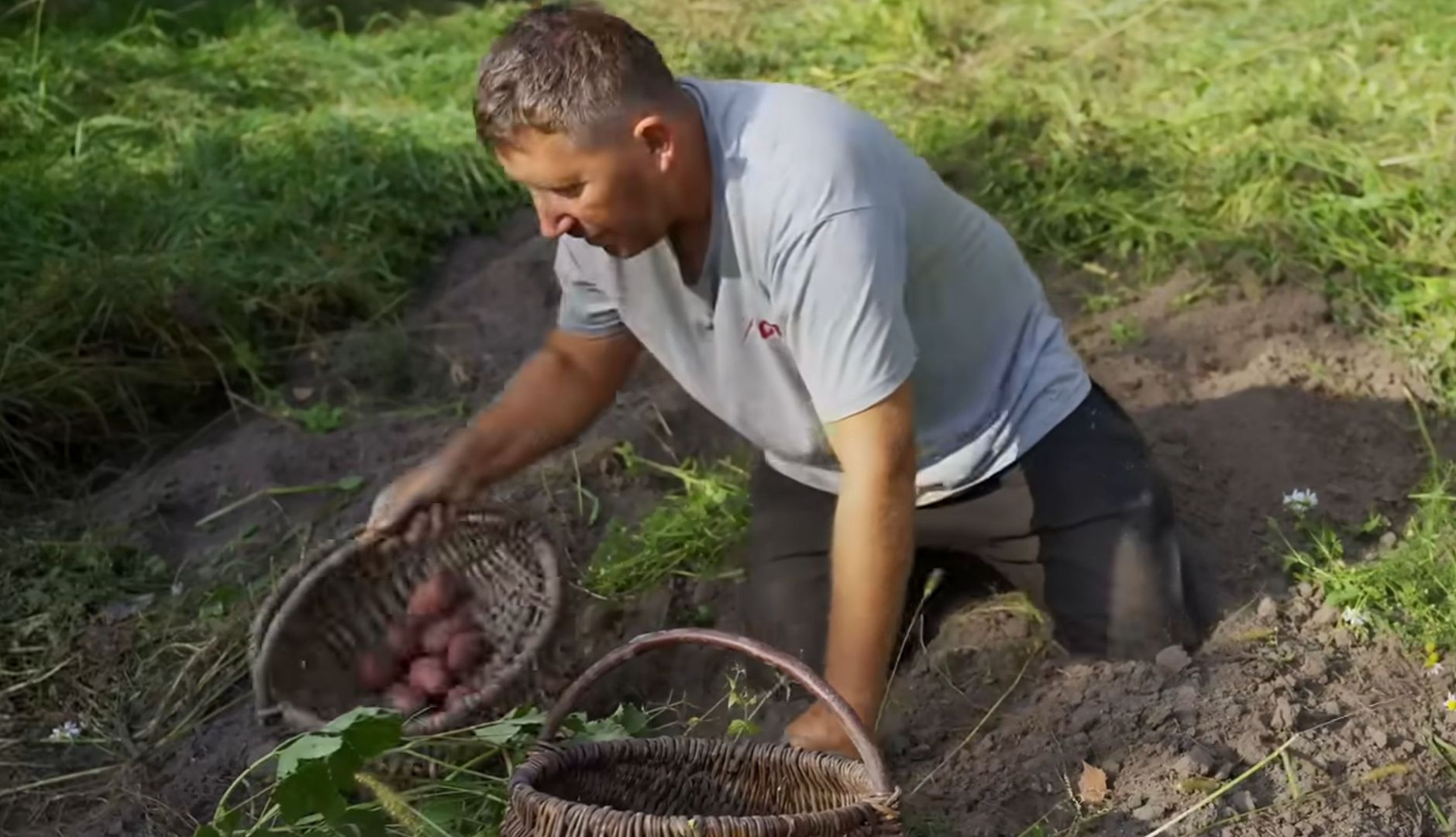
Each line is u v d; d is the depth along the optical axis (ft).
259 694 10.14
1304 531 11.66
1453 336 13.75
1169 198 15.90
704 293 9.08
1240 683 10.06
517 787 7.60
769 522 11.02
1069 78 19.08
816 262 8.36
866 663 8.60
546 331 15.29
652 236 8.57
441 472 10.24
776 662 8.00
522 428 10.36
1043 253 15.61
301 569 11.07
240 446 13.99
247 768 10.25
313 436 14.10
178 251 15.81
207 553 12.89
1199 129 17.22
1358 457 12.60
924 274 9.67
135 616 12.22
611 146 8.09
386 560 11.34
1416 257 14.88
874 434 8.48
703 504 12.32
